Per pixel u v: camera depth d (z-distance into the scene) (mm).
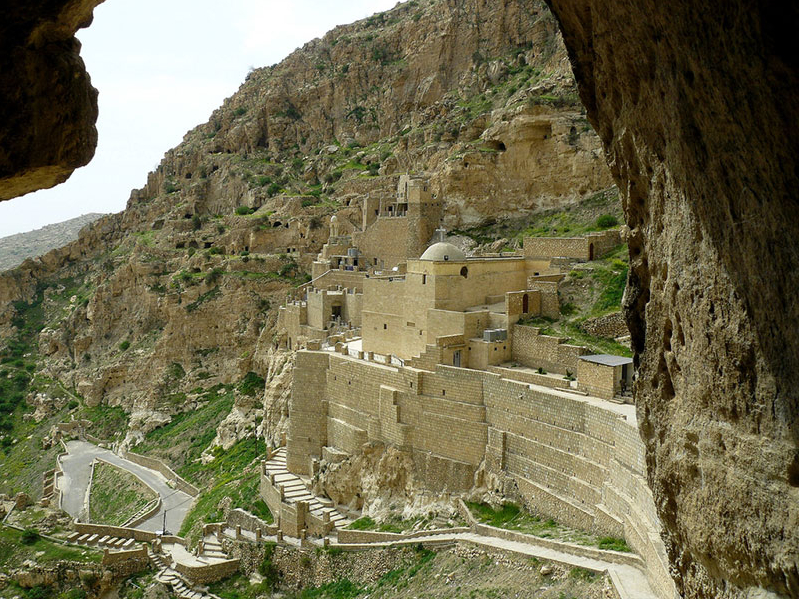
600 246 58906
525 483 43281
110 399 105062
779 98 10039
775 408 11117
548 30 109250
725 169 11570
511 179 81312
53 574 56312
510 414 44938
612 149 17000
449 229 82438
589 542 35781
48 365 120125
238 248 110062
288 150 143625
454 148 90875
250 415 81875
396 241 83438
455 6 127500
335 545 48750
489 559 38438
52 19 10430
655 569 29281
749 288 11453
